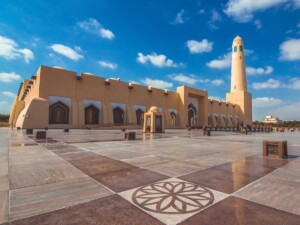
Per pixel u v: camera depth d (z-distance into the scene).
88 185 3.55
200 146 10.02
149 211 2.51
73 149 8.30
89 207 2.63
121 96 42.38
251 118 73.94
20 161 5.68
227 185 3.59
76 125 34.12
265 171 4.68
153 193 3.16
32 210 2.53
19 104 48.66
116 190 3.29
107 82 39.94
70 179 3.92
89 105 37.00
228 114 68.50
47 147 8.91
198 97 60.47
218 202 2.81
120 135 17.55
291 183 3.73
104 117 38.25
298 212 2.50
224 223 2.21
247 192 3.22
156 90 49.50
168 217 2.36
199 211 2.51
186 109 53.47
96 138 14.12
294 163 5.69
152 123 24.25
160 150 8.26
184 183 3.70
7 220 2.26
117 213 2.46
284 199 2.93
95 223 2.21
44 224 2.18
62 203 2.75
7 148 8.48
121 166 5.12
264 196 3.05
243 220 2.28
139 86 46.03
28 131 18.89
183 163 5.58
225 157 6.66
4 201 2.81
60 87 33.78
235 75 72.19
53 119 32.50
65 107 34.00
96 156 6.63
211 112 62.72
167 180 3.89
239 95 70.94
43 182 3.71
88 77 37.59
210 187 3.47
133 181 3.81
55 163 5.43
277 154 6.66
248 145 10.68
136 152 7.61
